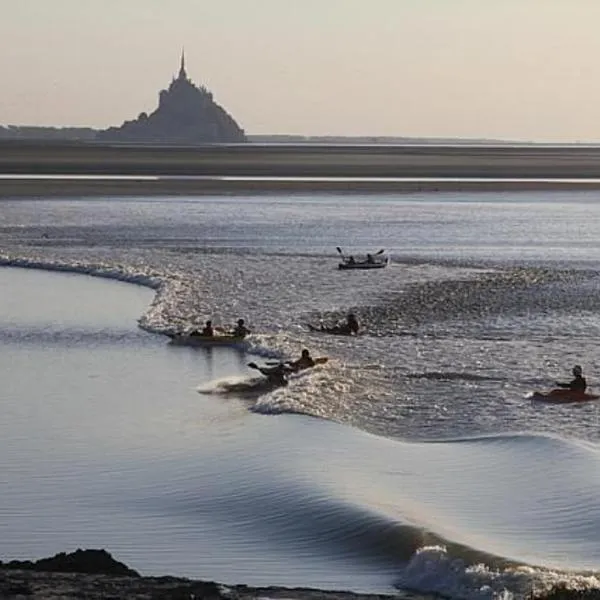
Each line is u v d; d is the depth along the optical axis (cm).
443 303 19325
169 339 16575
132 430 11419
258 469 9925
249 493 9262
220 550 8150
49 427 11556
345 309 18775
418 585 7525
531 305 19062
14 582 6419
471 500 9069
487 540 8131
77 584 6419
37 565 7069
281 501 9000
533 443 10669
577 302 19350
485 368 14275
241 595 6431
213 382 13738
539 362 14638
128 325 17675
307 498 9012
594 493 9206
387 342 15962
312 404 12388
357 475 9731
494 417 11919
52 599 6034
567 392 12638
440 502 9031
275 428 11438
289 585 7519
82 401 12738
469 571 7431
